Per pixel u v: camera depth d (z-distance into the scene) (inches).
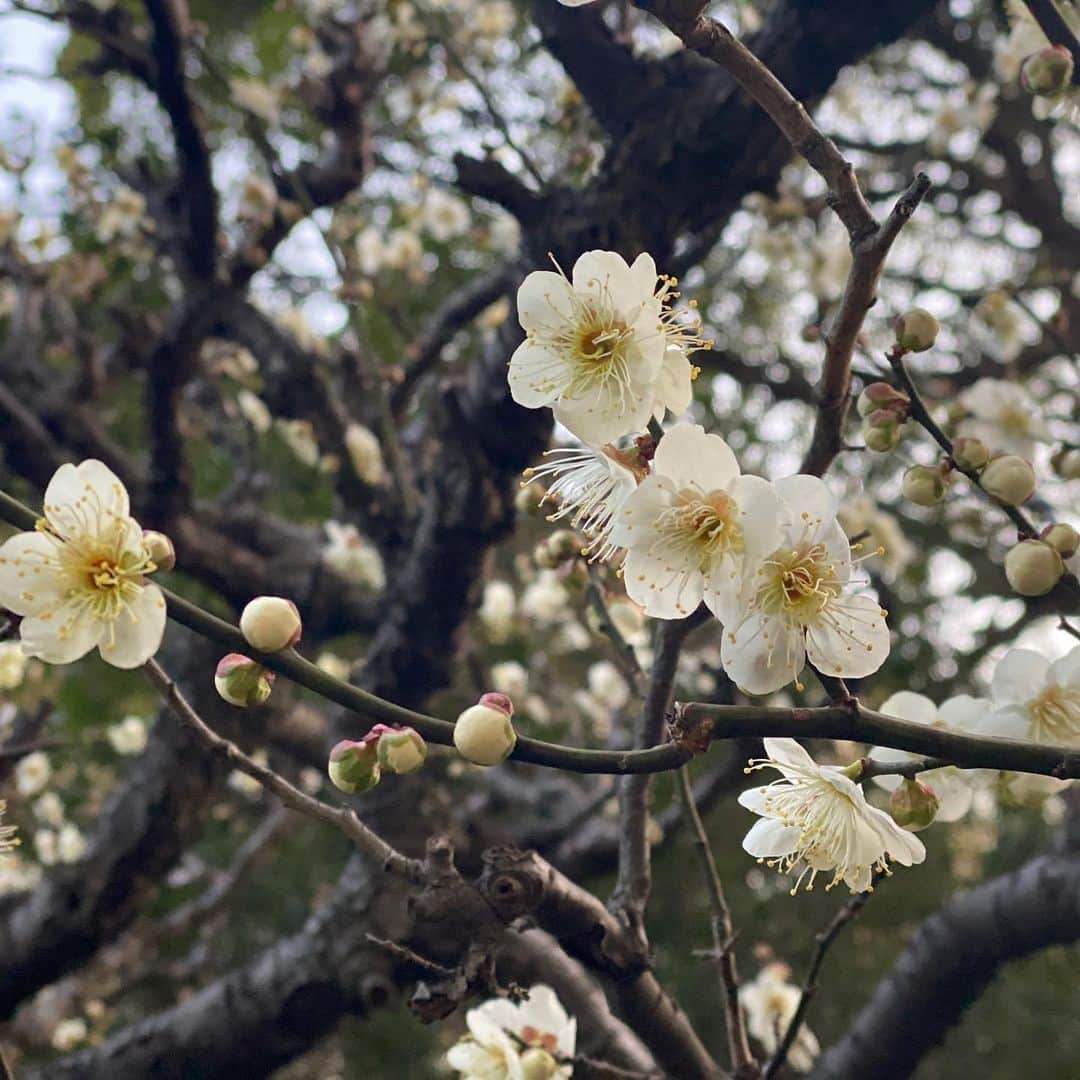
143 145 206.4
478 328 225.1
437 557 136.3
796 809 54.4
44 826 205.6
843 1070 119.8
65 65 169.6
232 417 186.7
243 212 150.9
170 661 155.6
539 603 174.6
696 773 197.2
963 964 115.0
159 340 145.8
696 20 47.6
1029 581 56.0
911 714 62.7
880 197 204.7
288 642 46.6
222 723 151.7
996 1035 285.6
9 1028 172.2
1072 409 136.2
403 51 152.8
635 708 123.3
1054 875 110.7
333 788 149.4
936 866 282.0
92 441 157.9
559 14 111.5
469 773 166.2
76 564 48.9
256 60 206.2
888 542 141.3
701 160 108.8
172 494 155.4
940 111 192.7
